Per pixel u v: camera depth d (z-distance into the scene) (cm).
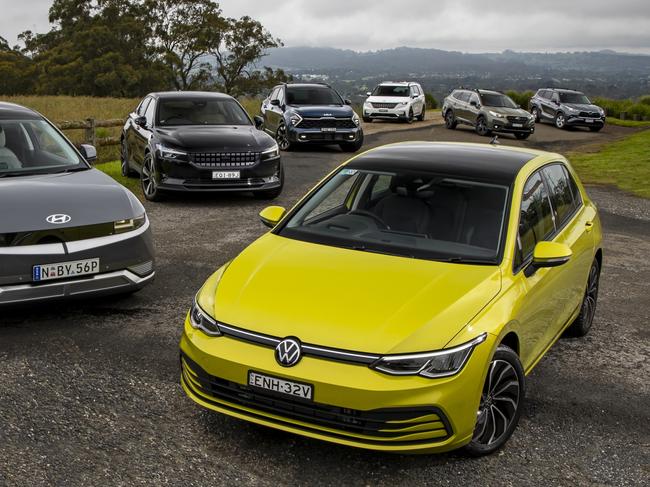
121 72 6650
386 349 338
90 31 6831
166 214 1029
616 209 1298
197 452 375
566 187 559
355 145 2039
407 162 489
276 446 385
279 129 2022
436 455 386
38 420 400
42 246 524
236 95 7400
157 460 364
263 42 7388
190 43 7138
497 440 386
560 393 483
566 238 508
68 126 1564
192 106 1208
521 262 427
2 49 8556
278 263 410
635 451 406
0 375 456
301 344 345
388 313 357
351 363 338
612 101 4947
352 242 434
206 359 362
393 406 333
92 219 548
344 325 350
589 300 604
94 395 436
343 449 386
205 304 386
